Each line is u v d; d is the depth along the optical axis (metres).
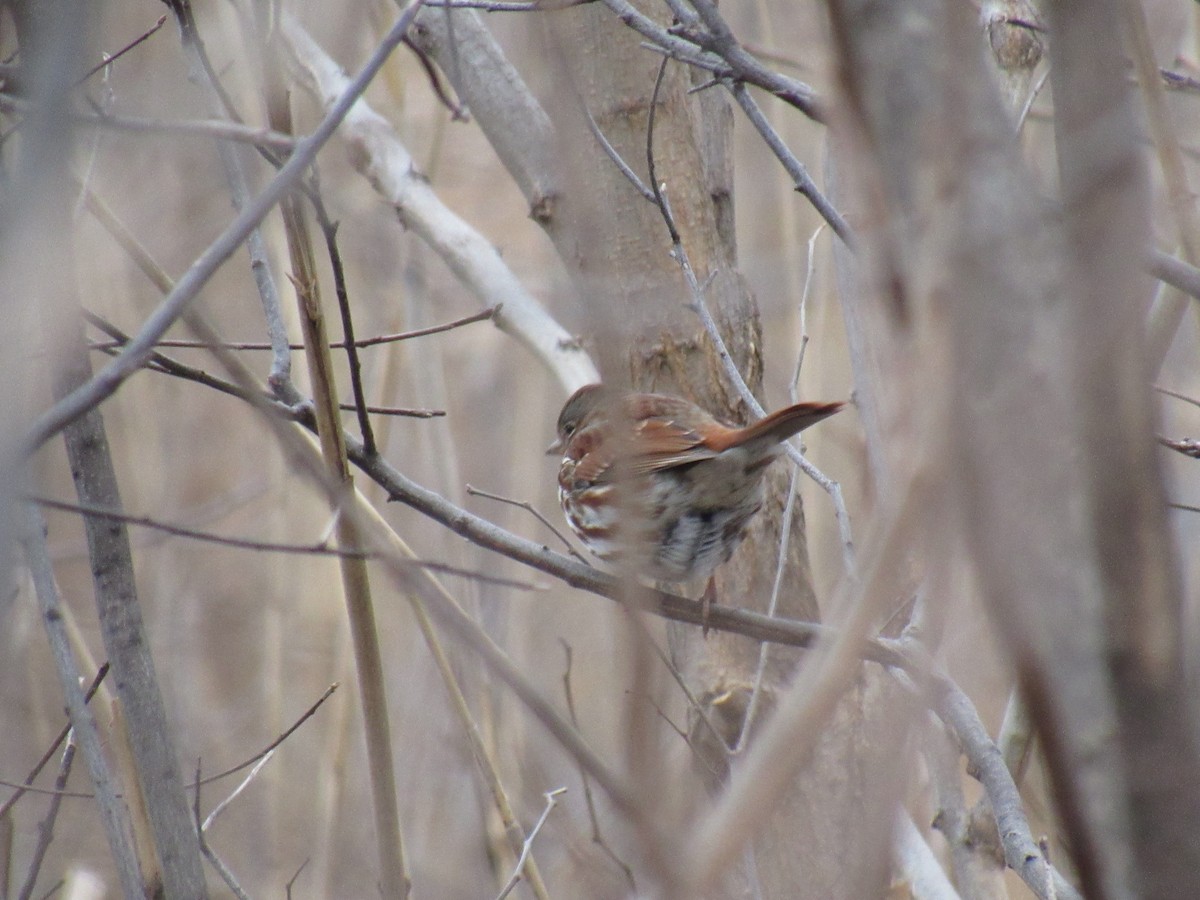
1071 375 3.20
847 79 3.29
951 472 3.17
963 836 7.48
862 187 3.29
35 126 3.88
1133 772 3.20
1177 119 9.12
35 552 6.84
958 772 7.61
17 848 12.71
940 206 3.19
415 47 9.83
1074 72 3.60
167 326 4.78
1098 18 3.58
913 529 3.24
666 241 9.04
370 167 10.68
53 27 3.93
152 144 9.78
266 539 15.20
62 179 4.06
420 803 12.73
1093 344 3.21
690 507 8.22
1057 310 3.20
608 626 14.39
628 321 9.02
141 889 6.74
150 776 6.73
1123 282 3.27
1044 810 8.04
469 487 8.09
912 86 3.22
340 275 6.76
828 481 7.54
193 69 7.19
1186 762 3.20
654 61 9.01
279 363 7.32
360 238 9.66
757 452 7.88
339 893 12.62
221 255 4.81
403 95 12.03
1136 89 7.11
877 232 3.29
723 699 8.45
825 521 11.80
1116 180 3.40
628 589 3.77
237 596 16.27
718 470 8.08
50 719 12.76
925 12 3.24
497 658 4.06
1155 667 3.20
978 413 3.16
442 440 12.16
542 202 9.26
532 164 9.39
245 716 14.93
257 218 4.90
